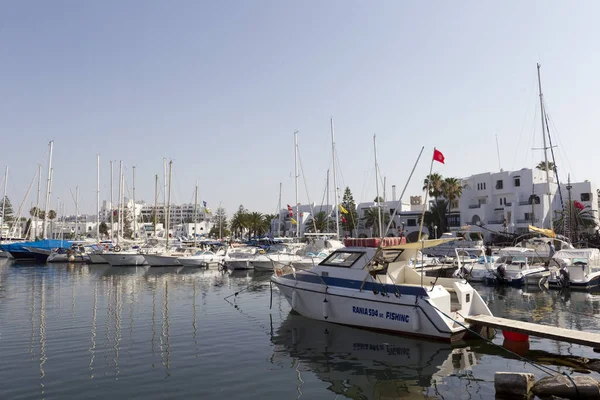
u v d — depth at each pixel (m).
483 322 12.43
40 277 33.28
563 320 16.38
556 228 52.34
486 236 61.09
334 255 15.23
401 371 10.23
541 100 40.44
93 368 10.32
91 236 112.19
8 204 96.94
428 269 25.77
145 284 28.52
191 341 12.93
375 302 13.71
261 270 37.56
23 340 13.00
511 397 8.62
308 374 10.02
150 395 8.66
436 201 66.38
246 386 9.23
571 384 8.54
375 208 77.56
